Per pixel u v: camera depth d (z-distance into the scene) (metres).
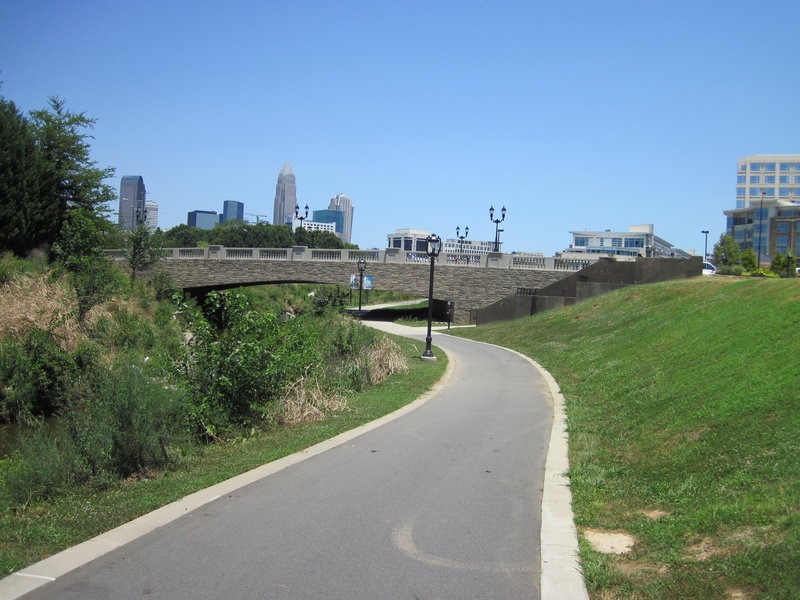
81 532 6.37
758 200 138.12
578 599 5.00
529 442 11.33
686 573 5.16
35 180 34.16
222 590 5.03
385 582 5.26
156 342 26.91
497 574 5.48
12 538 6.18
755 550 5.14
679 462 8.36
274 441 11.57
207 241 128.62
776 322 13.99
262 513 7.04
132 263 42.59
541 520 6.96
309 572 5.43
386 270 53.81
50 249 34.00
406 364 23.42
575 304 40.47
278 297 67.44
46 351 18.36
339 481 8.47
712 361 13.30
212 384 12.76
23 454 9.42
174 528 6.51
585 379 18.75
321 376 16.44
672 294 31.12
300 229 125.31
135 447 9.23
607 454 9.99
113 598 4.84
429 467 9.36
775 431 7.93
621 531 6.59
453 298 52.81
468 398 16.73
